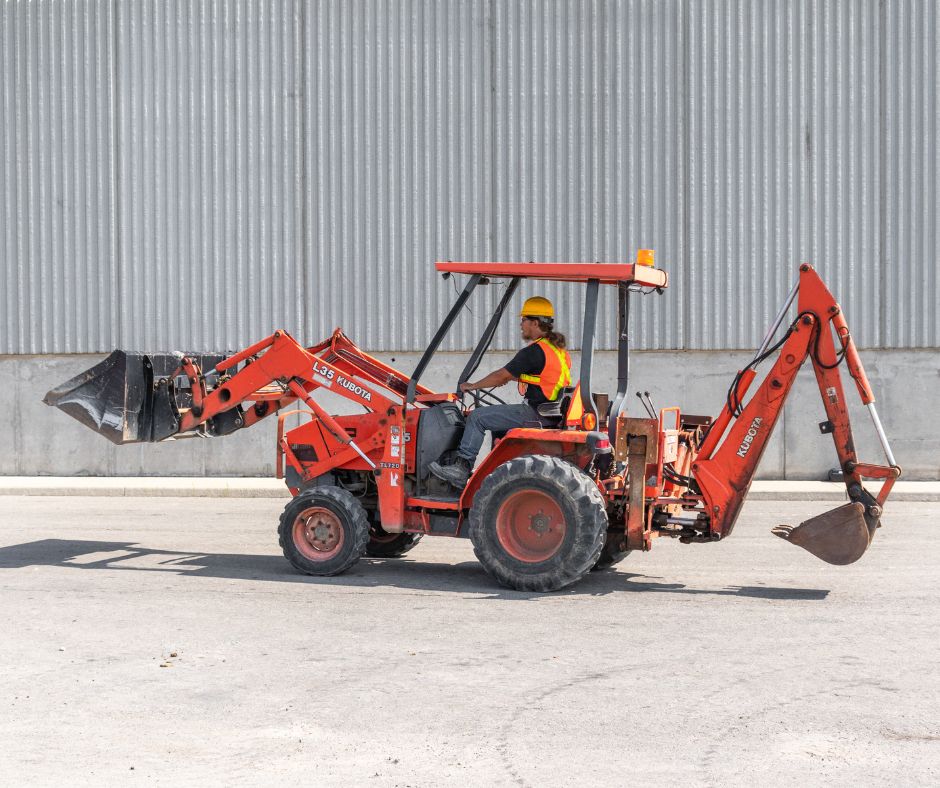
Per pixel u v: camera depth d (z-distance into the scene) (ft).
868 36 56.54
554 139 58.13
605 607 26.76
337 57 59.16
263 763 16.40
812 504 48.85
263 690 19.88
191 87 59.98
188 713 18.62
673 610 26.45
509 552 28.60
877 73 56.65
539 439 29.07
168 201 60.29
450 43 58.49
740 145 57.31
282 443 32.24
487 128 58.44
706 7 57.31
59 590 28.73
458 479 30.27
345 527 30.40
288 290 59.77
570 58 57.93
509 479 28.43
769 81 57.16
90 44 60.49
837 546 28.55
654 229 57.72
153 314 60.54
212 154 60.03
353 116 59.16
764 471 56.90
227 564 32.86
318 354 34.42
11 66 61.00
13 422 61.05
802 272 29.01
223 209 60.03
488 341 30.94
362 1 58.95
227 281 60.13
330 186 59.41
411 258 59.06
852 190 56.80
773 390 29.01
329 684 20.26
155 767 16.26
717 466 29.30
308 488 32.19
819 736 17.51
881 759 16.53
